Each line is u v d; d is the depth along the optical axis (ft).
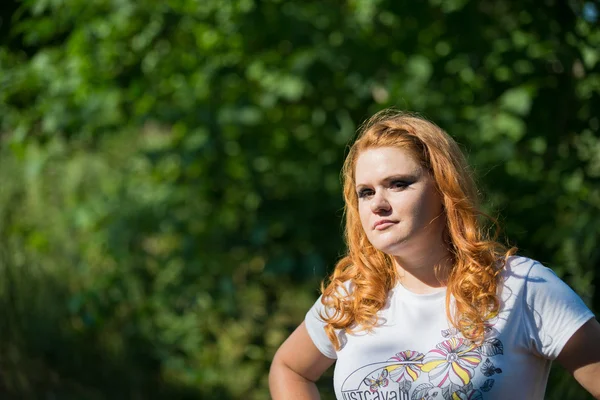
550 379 15.62
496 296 7.08
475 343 6.95
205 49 19.53
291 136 20.62
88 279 22.44
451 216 7.35
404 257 7.40
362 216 7.54
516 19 17.66
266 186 20.58
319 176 20.35
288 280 22.66
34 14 19.42
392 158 7.35
